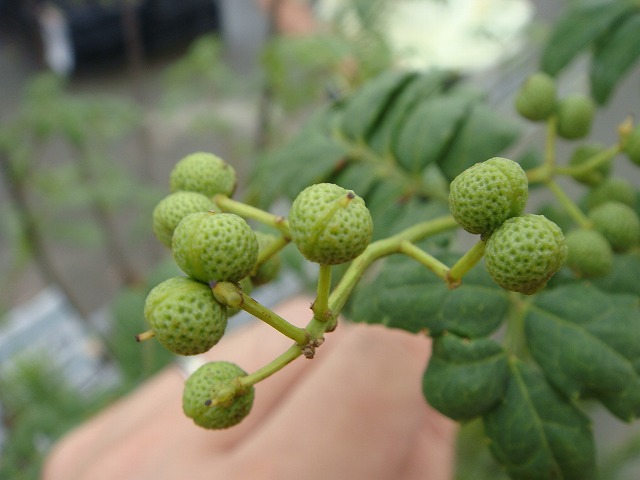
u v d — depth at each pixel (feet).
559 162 0.26
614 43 0.20
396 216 0.18
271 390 0.20
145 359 0.35
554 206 0.18
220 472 0.17
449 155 0.18
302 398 0.18
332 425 0.17
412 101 0.19
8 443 0.39
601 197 0.17
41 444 0.38
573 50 0.20
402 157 0.18
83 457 0.22
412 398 0.18
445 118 0.18
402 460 0.17
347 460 0.17
